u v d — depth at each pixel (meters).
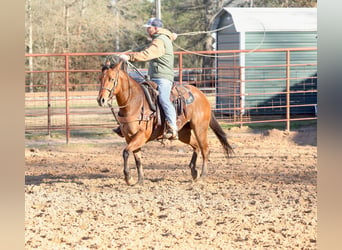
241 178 12.25
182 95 11.42
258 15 24.27
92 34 44.03
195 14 47.59
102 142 18.25
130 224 8.88
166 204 9.95
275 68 23.69
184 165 14.12
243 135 19.25
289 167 13.56
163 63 11.01
